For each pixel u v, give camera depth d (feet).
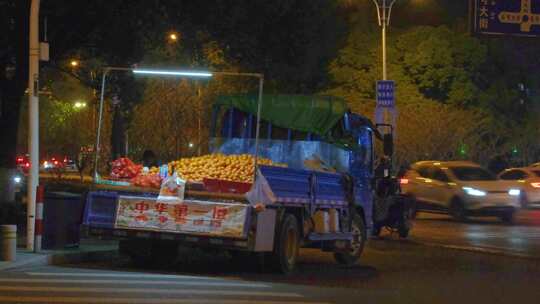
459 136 172.04
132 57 78.74
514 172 116.98
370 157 68.69
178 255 64.75
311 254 70.59
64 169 152.05
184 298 41.83
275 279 52.19
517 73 189.88
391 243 81.46
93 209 54.19
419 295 47.16
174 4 74.13
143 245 56.95
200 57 81.20
